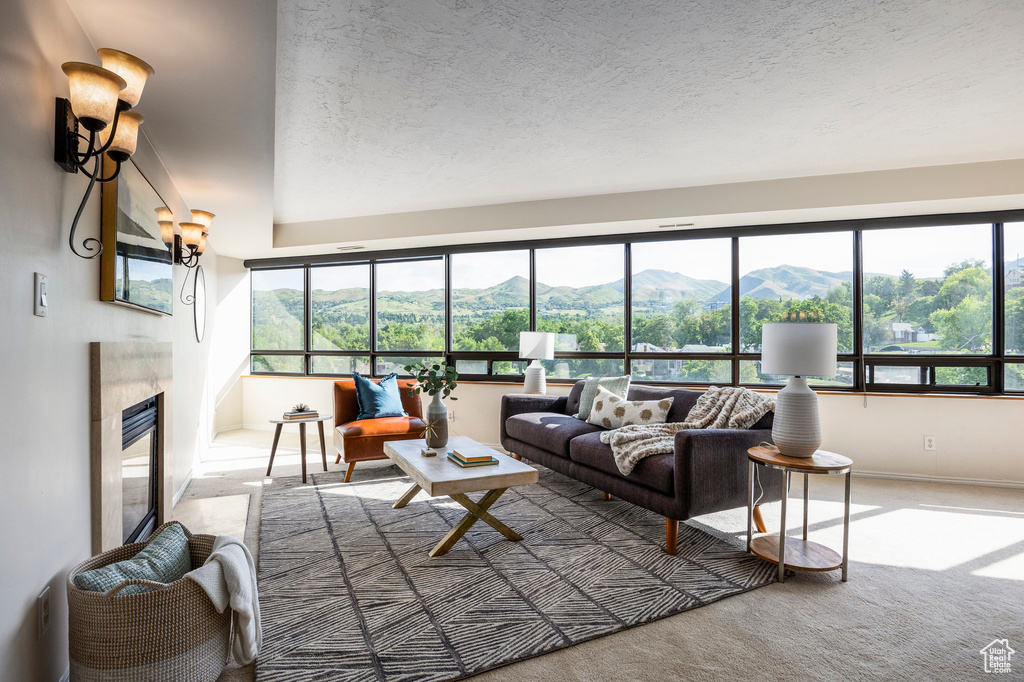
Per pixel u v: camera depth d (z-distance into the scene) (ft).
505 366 18.06
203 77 6.73
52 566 4.84
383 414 14.53
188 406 13.39
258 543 9.09
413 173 12.97
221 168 10.27
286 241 18.13
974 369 13.58
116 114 4.88
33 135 4.56
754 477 9.33
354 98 8.91
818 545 8.49
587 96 8.94
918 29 7.04
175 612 4.72
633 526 10.01
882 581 7.63
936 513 10.69
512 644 6.02
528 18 6.71
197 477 13.62
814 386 14.78
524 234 16.58
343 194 14.79
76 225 5.29
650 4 6.45
